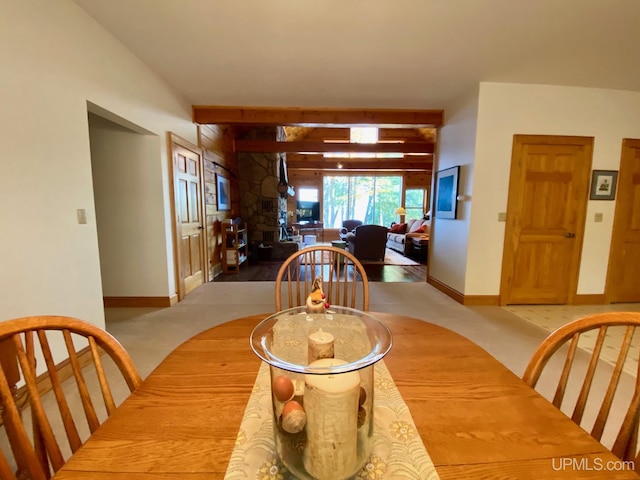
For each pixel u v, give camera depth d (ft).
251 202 21.97
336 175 36.01
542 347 2.69
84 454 1.78
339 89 11.09
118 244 10.49
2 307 5.00
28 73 5.34
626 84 10.27
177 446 1.86
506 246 11.00
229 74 9.91
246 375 2.65
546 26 7.18
